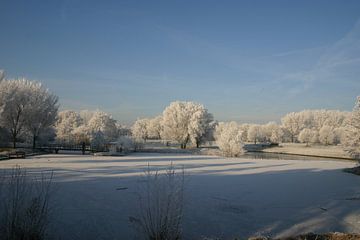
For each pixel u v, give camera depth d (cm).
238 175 1827
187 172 1891
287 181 1591
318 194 1216
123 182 1377
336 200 1101
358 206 1006
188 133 5950
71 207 906
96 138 4122
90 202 973
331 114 9819
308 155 5359
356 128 2530
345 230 750
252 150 6588
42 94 4094
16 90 3788
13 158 2791
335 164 2972
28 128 4012
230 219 828
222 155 4244
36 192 1048
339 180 1666
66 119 6775
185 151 4775
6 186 881
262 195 1174
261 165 2652
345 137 2630
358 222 820
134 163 2494
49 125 4238
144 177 1540
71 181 1391
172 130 6062
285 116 10012
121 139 4450
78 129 5369
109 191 1155
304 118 9619
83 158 2977
